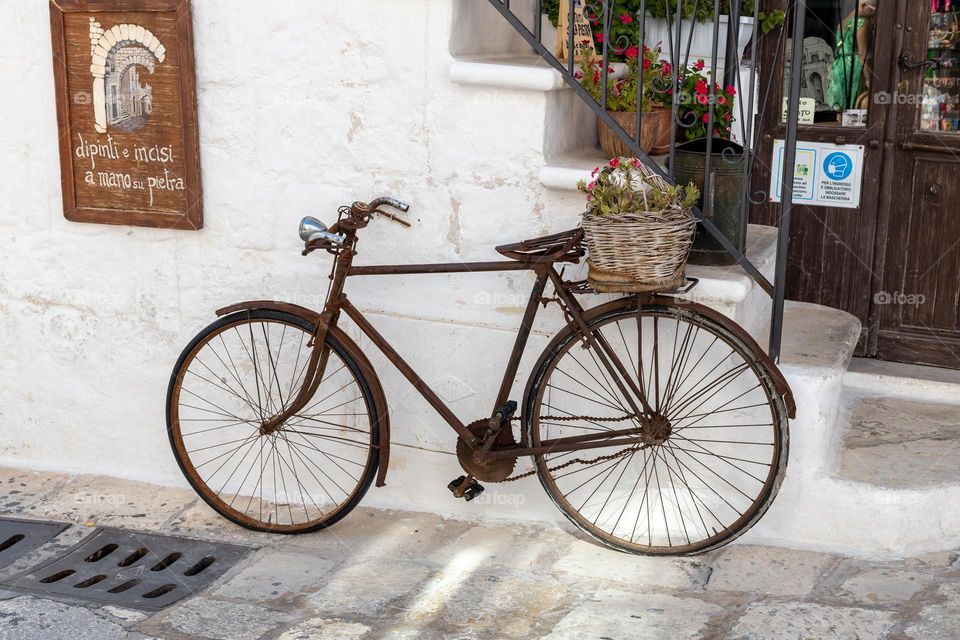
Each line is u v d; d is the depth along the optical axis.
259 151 3.83
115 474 4.32
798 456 3.53
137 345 4.17
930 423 4.04
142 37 3.81
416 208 3.72
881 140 4.50
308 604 3.29
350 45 3.64
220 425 4.14
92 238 4.11
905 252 4.56
